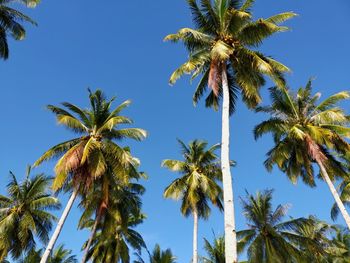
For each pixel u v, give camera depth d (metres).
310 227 34.31
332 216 40.03
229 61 19.42
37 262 33.75
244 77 18.91
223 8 19.20
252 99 19.81
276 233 29.53
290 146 26.38
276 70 19.73
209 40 18.59
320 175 28.64
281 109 26.55
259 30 18.80
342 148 25.23
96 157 22.38
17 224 28.77
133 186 32.84
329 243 40.78
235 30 19.17
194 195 29.41
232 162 31.31
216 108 20.95
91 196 27.97
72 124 23.55
